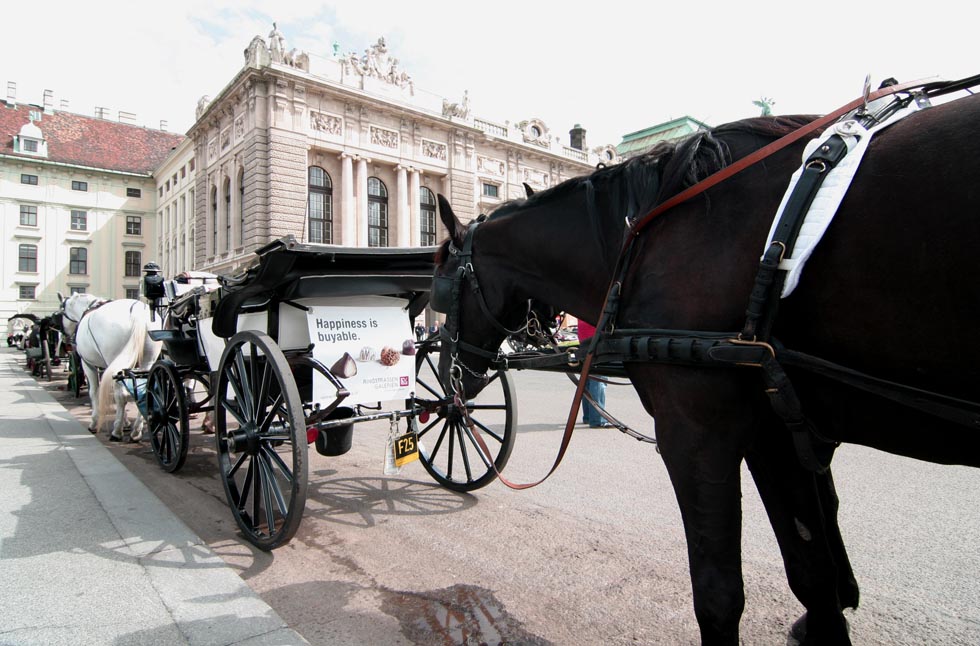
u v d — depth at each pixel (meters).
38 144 46.91
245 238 27.52
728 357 1.40
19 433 6.80
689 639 2.25
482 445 2.94
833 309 1.30
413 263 3.88
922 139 1.22
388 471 3.79
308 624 2.41
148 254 51.03
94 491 4.22
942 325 1.14
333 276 3.65
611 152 43.84
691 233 1.57
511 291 2.41
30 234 46.00
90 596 2.55
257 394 3.47
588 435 6.35
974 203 1.09
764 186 1.48
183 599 2.52
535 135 39.25
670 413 1.56
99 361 6.75
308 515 3.84
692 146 1.66
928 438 1.27
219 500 4.21
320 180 29.45
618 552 3.12
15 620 2.33
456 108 33.88
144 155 53.00
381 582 2.82
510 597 2.64
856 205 1.26
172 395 5.06
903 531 3.31
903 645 2.18
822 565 1.86
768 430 1.81
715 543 1.49
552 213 2.16
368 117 30.27
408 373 4.14
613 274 1.77
